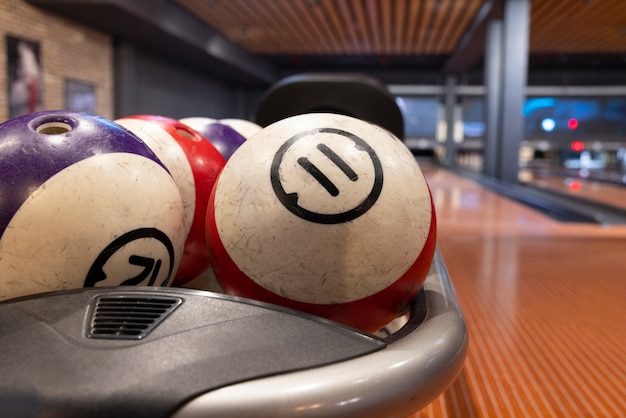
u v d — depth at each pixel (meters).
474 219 2.66
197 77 9.55
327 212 0.44
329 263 0.44
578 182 7.84
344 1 6.27
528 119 11.59
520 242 1.76
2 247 0.43
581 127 11.47
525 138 11.65
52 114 0.50
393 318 0.51
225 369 0.32
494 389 0.69
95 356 0.32
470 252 1.59
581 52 9.23
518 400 0.66
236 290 0.48
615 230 2.01
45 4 5.15
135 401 0.30
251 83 11.34
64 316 0.35
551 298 1.11
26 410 0.30
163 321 0.35
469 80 11.71
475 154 12.27
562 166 12.82
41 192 0.43
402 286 0.47
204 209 0.63
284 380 0.32
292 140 0.48
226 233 0.47
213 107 10.47
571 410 0.64
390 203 0.46
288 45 8.91
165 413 0.30
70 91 5.86
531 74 11.34
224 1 6.32
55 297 0.37
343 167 0.45
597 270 1.36
